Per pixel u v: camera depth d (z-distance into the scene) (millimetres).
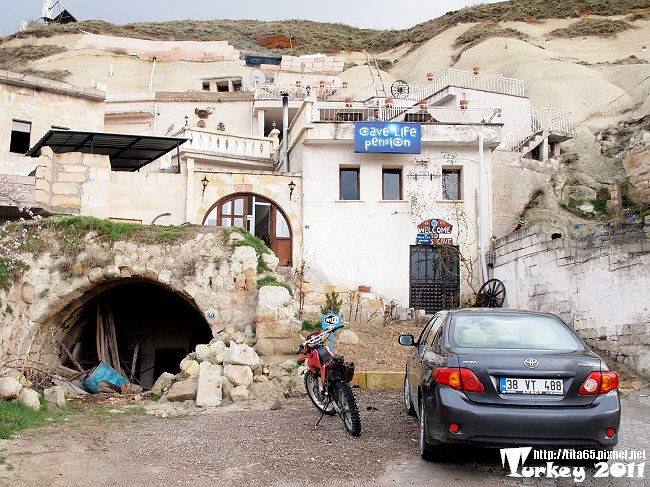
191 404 10727
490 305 20188
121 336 17234
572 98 37281
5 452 7164
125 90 45000
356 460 7125
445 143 22766
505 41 52406
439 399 6375
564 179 28266
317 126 22422
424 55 59062
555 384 6211
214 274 13430
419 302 21984
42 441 7828
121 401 11383
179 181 21422
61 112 27047
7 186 18828
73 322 14492
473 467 6879
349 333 14938
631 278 13383
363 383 11984
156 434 8453
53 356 13867
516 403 6156
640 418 9648
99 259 13539
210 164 24906
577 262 15539
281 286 13039
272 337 12367
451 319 7625
